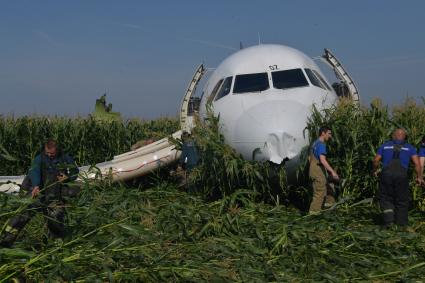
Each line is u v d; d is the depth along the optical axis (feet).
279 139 25.57
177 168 41.50
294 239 21.98
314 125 28.04
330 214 25.93
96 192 26.50
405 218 26.73
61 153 23.06
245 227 23.75
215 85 33.04
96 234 20.25
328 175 29.71
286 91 29.81
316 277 18.04
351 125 30.58
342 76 37.45
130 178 41.14
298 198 32.17
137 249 18.52
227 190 30.89
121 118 66.13
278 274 18.39
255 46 35.04
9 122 57.11
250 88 30.40
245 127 27.02
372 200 28.63
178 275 17.47
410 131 31.27
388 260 20.34
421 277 18.26
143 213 24.70
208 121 30.94
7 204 18.03
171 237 22.03
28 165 56.85
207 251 20.48
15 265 16.48
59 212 21.62
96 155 61.67
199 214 24.71
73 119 61.05
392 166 26.76
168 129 72.95
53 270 16.02
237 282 17.19
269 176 27.35
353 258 20.43
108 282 17.13
